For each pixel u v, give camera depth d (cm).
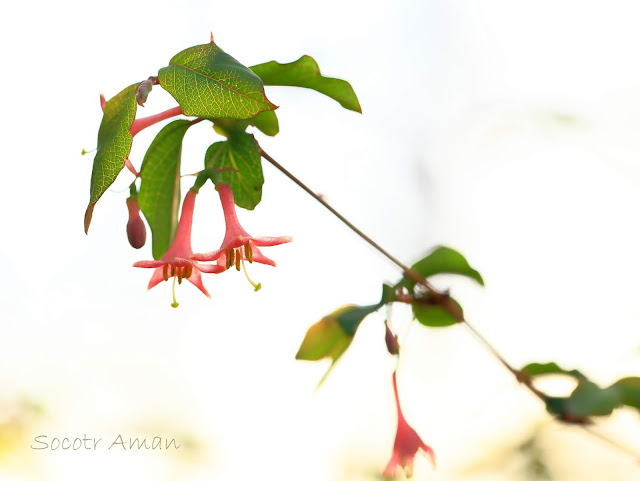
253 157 42
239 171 42
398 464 43
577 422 42
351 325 42
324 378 43
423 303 43
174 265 41
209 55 39
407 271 43
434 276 43
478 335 43
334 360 43
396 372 43
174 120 41
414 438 43
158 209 42
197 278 42
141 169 42
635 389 42
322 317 42
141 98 39
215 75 39
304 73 41
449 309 43
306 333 42
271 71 41
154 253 42
